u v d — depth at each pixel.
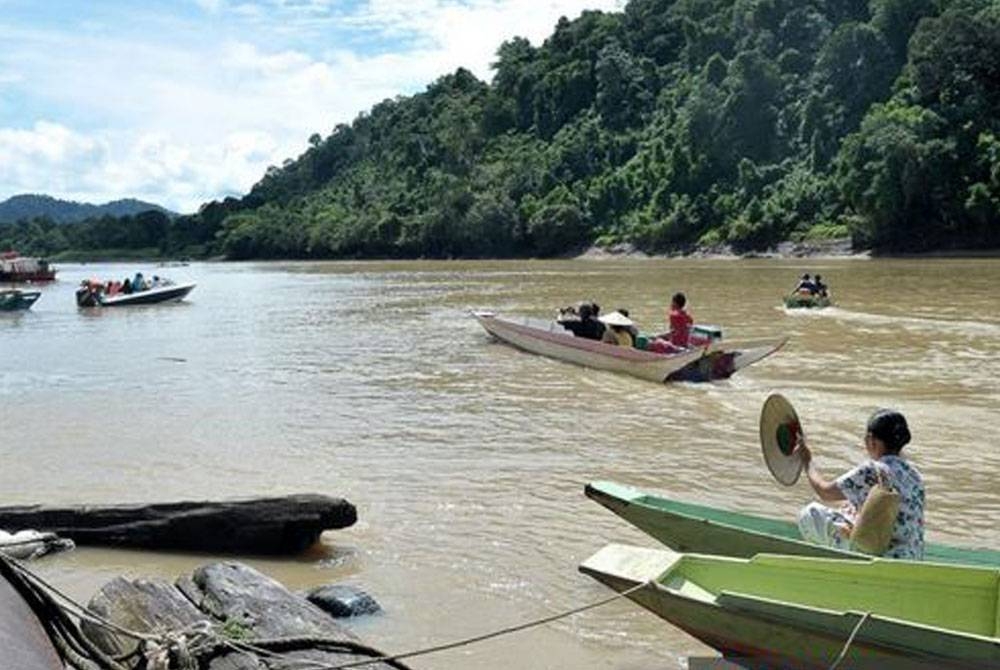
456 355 22.52
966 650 5.37
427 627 7.41
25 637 4.78
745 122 88.44
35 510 9.59
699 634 6.33
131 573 8.77
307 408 16.38
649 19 123.31
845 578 6.36
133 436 14.45
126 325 32.75
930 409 14.87
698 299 35.41
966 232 66.19
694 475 11.56
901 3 82.19
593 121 113.81
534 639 7.16
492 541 9.30
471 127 127.69
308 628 6.35
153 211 155.62
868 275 46.59
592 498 8.20
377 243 115.25
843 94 83.44
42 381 20.22
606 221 96.06
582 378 18.81
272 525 9.13
